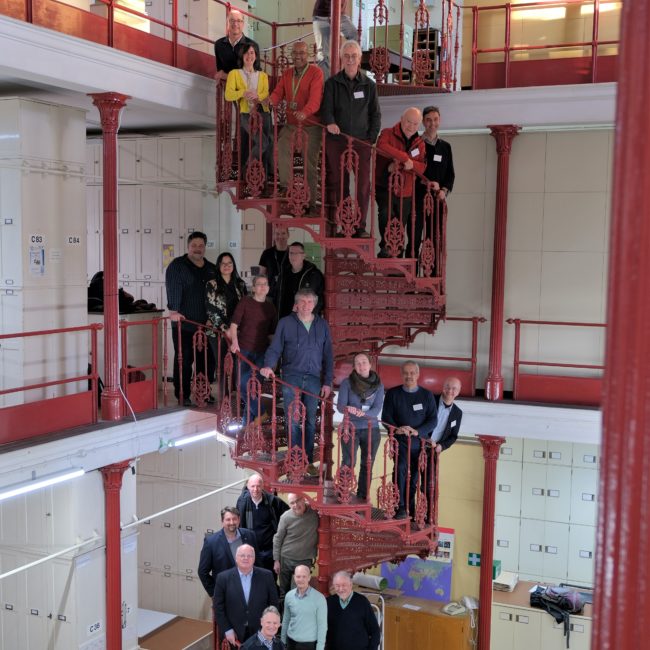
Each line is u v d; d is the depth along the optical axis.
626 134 0.61
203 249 9.84
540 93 10.19
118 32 8.61
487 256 11.46
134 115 10.20
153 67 8.97
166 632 11.90
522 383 11.13
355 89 8.02
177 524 12.56
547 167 11.10
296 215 8.09
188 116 10.16
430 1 13.47
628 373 0.61
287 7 13.09
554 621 12.06
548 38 10.90
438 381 11.61
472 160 11.45
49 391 8.98
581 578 13.44
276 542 9.14
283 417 8.44
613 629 0.62
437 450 8.57
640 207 0.60
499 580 12.83
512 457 13.70
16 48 7.30
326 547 8.56
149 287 12.23
